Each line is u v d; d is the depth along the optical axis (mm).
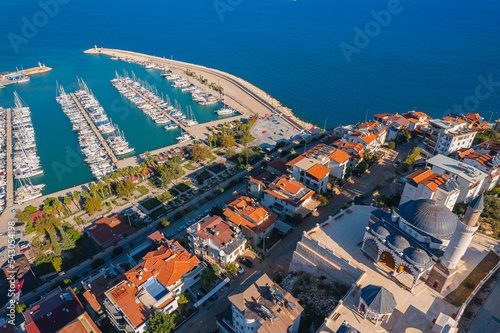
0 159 184125
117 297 87438
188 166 174125
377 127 169000
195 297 96438
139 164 178000
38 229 127500
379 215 97000
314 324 80250
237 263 107000
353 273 87062
